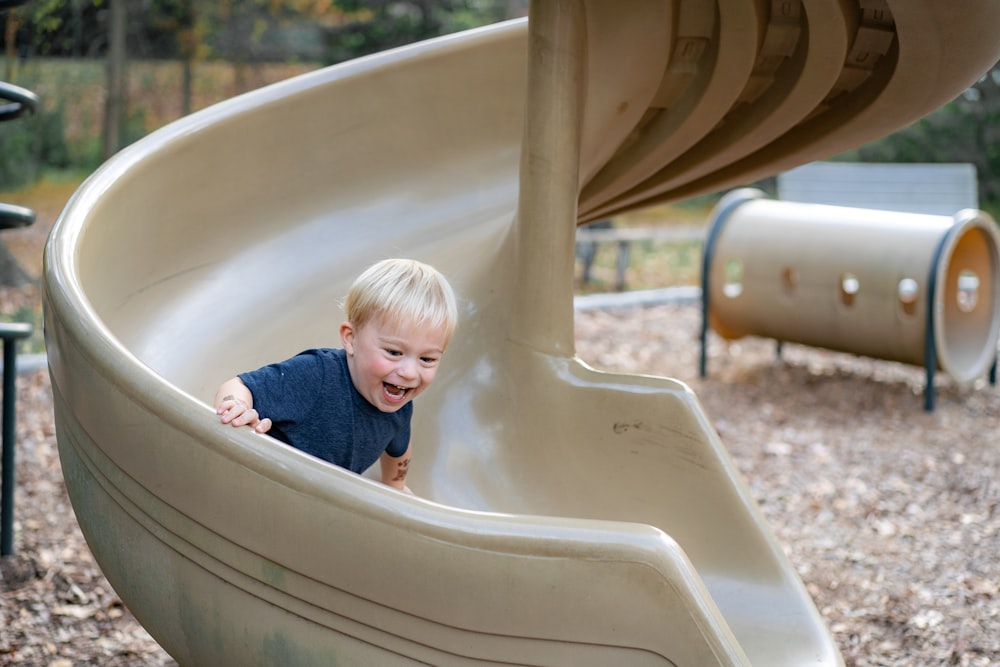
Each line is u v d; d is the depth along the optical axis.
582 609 1.93
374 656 2.06
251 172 4.00
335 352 2.46
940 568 4.41
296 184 4.14
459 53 4.50
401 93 4.40
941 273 6.57
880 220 7.00
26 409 6.03
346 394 2.41
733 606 2.76
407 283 2.36
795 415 6.69
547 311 3.28
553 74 3.23
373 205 4.25
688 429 2.98
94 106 13.45
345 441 2.42
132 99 13.71
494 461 3.26
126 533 2.37
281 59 14.62
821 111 3.89
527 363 3.30
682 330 9.01
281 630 2.14
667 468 3.01
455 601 1.97
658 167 4.11
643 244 14.19
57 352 2.53
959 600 4.09
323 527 2.02
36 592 3.88
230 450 2.09
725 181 4.48
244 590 2.17
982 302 7.31
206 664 2.34
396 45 15.12
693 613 1.90
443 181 4.41
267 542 2.09
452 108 4.52
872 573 4.35
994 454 5.94
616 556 1.91
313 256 3.99
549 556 1.92
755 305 7.46
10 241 10.52
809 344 7.39
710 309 7.72
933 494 5.32
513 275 3.48
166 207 3.64
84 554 4.22
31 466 5.18
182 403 2.16
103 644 3.54
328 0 14.79
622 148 4.02
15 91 4.11
